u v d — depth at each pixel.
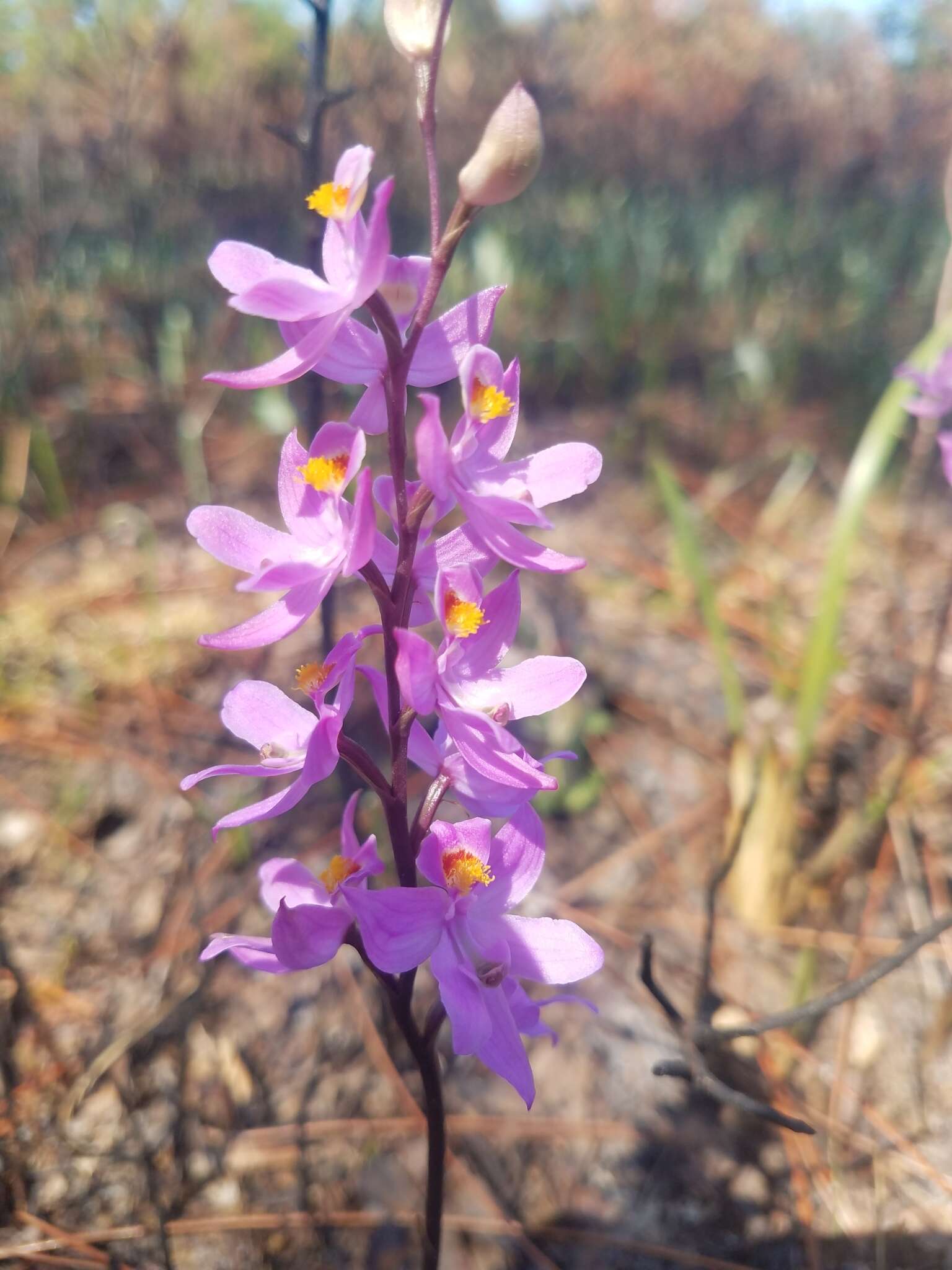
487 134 0.09
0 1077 0.19
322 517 0.10
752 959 0.23
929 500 0.42
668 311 0.55
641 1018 0.22
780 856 0.23
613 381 0.51
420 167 0.61
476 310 0.10
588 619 0.33
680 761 0.28
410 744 0.11
